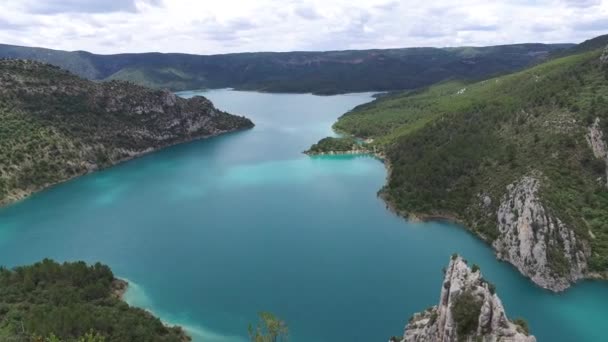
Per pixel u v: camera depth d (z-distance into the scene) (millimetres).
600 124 152875
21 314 95312
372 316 110188
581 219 131875
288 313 111750
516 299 114625
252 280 127750
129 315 102250
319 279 127500
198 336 103625
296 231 160875
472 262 133625
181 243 152625
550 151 155000
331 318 109500
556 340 99000
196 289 123312
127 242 154000
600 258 123312
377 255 141250
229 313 112312
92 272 120625
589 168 146375
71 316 91250
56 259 142625
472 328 66875
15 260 142250
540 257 121438
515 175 153750
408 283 124438
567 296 115125
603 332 101812
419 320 83688
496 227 145250
